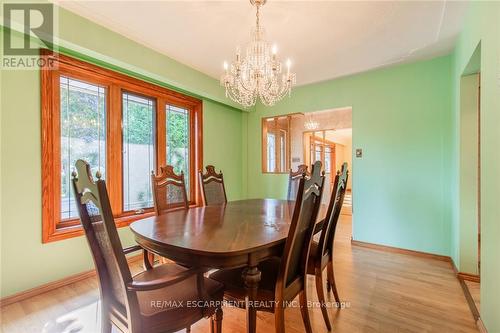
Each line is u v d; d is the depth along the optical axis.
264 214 1.95
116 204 2.72
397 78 3.11
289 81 2.32
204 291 1.23
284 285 1.24
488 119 1.48
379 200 3.23
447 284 2.21
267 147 4.41
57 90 2.24
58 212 2.24
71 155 2.36
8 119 1.91
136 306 1.02
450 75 2.77
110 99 2.66
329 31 2.29
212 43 2.55
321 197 1.41
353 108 3.42
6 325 1.65
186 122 3.61
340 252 3.10
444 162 2.82
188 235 1.37
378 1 1.87
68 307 1.86
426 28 2.24
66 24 2.00
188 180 3.63
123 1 1.89
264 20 2.12
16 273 1.94
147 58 2.63
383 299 1.97
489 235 1.47
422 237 2.95
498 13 1.32
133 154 2.92
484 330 1.51
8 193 1.91
